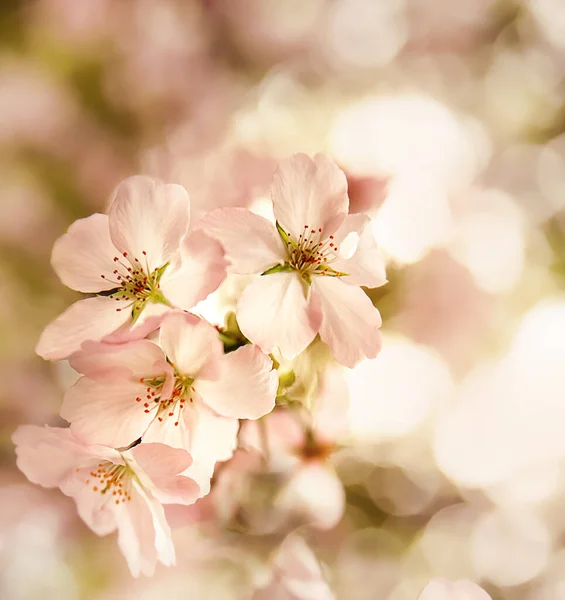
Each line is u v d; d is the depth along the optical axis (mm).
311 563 499
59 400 539
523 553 550
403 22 657
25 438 450
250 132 566
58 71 602
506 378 542
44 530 533
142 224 448
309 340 448
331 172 451
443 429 540
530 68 619
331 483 485
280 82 631
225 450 446
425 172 542
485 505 551
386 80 635
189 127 609
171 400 444
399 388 519
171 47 623
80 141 583
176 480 438
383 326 526
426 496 541
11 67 588
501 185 586
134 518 448
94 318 449
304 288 451
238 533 492
